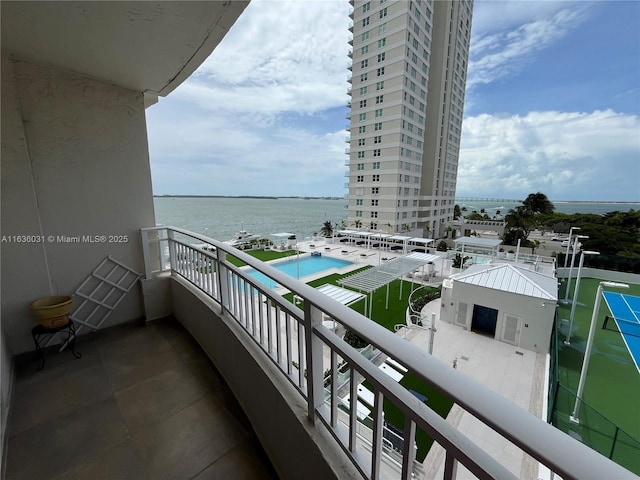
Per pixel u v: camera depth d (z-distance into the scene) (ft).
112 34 5.87
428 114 93.71
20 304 7.64
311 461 3.42
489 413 1.46
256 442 5.05
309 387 3.59
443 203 108.06
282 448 4.21
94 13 5.08
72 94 8.13
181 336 8.84
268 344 4.97
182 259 9.71
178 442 5.04
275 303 4.51
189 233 8.75
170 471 4.50
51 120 7.87
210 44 6.29
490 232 104.47
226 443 5.02
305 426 3.59
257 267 4.78
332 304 3.00
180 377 6.85
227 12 5.12
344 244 60.85
